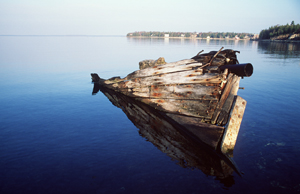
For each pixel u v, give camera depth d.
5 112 9.09
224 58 7.57
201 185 4.44
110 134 6.97
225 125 6.12
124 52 37.69
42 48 47.28
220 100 6.63
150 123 7.98
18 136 6.80
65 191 4.25
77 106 10.01
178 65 8.22
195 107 7.24
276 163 5.18
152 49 44.72
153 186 4.39
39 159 5.45
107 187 4.36
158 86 9.12
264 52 37.62
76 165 5.16
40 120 8.20
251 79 14.78
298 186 4.38
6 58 28.05
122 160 5.39
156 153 5.75
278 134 6.71
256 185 4.43
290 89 11.91
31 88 13.42
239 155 5.59
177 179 4.63
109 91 12.98
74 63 24.27
